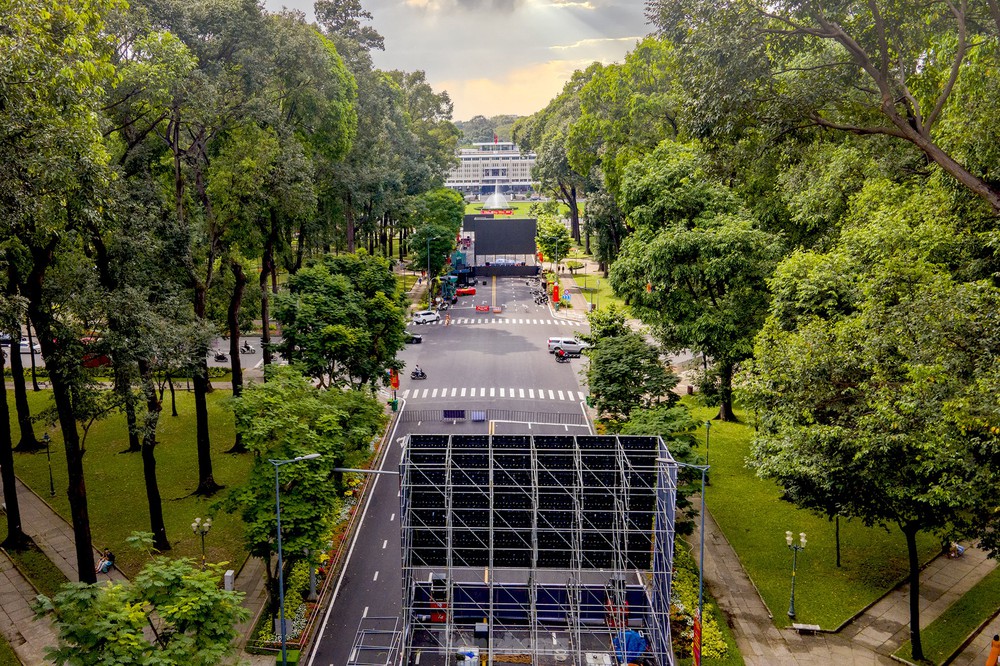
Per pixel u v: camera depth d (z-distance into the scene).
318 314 64.50
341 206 100.12
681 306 66.50
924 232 42.44
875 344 38.47
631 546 43.88
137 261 48.47
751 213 71.19
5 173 31.55
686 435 52.50
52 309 42.38
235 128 58.91
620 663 41.25
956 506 36.38
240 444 67.12
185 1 57.22
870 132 35.06
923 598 46.72
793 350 42.72
